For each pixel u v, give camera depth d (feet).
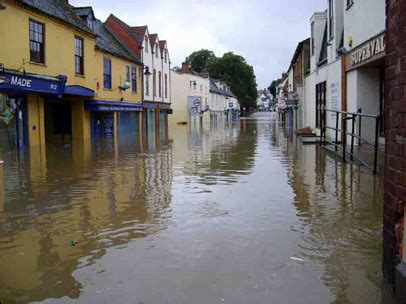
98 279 15.08
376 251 17.39
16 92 61.00
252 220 21.99
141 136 96.73
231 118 270.67
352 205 24.84
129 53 111.34
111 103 91.97
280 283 14.58
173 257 17.02
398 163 12.89
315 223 21.33
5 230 21.03
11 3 57.41
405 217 12.53
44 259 17.11
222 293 13.89
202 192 29.22
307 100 98.07
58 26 70.33
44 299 13.69
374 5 45.44
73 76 76.18
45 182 34.27
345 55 57.72
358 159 41.29
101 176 36.94
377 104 53.31
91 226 21.50
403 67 12.53
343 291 13.93
